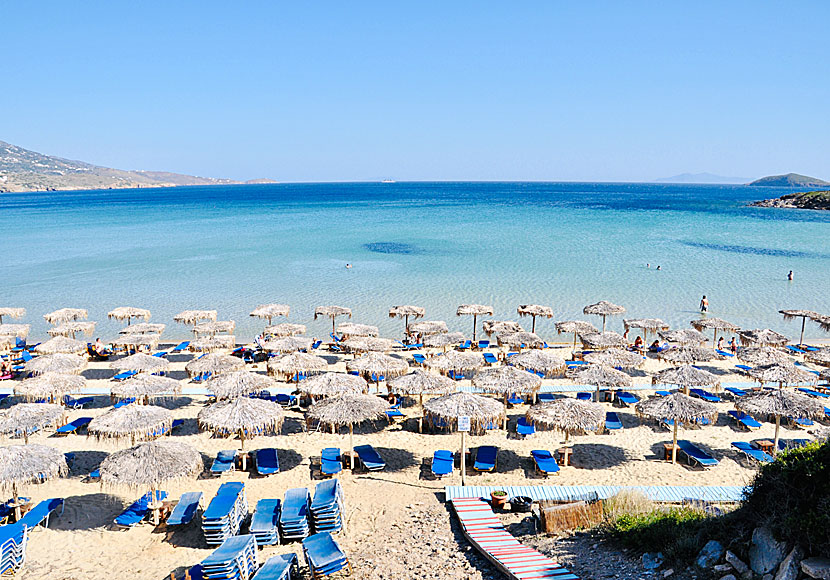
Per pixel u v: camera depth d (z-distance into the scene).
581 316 34.59
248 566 11.16
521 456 17.08
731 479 15.41
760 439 18.03
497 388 18.11
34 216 115.00
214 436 18.56
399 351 28.53
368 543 12.36
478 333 32.25
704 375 18.39
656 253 57.28
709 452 17.27
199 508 14.13
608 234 74.00
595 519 12.26
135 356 22.52
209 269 50.03
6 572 11.51
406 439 18.39
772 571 8.35
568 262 51.81
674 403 16.19
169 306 37.41
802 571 7.92
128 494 15.09
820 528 8.05
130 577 11.45
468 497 14.07
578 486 14.66
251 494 14.89
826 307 36.34
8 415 15.67
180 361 27.00
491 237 70.88
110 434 14.79
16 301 38.84
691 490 14.10
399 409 20.97
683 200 176.38
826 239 69.31
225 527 12.36
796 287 41.81
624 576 9.68
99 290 42.12
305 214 114.38
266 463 16.03
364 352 24.67
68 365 22.00
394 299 38.44
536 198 187.50
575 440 18.12
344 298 38.91
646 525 10.77
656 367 25.91
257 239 71.06
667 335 25.41
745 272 47.28
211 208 138.25
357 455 16.66
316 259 54.78
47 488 15.31
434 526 12.95
